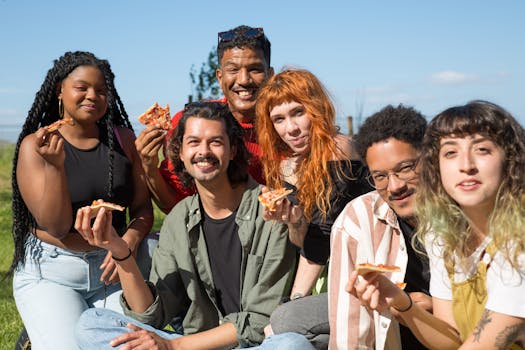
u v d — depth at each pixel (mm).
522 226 3021
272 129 4410
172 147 4426
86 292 4715
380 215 3693
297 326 3926
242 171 4359
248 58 5117
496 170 3055
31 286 4621
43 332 4402
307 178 4203
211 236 4355
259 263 4219
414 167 3438
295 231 4176
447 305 3432
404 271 3631
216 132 4203
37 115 4723
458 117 3084
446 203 3252
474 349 3109
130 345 3953
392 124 3457
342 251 3688
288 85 4230
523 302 3031
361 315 3568
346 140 4328
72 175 4609
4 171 19500
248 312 4191
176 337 4219
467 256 3285
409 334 3863
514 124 3072
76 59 4590
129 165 4828
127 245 4211
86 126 4680
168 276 4367
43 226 4473
